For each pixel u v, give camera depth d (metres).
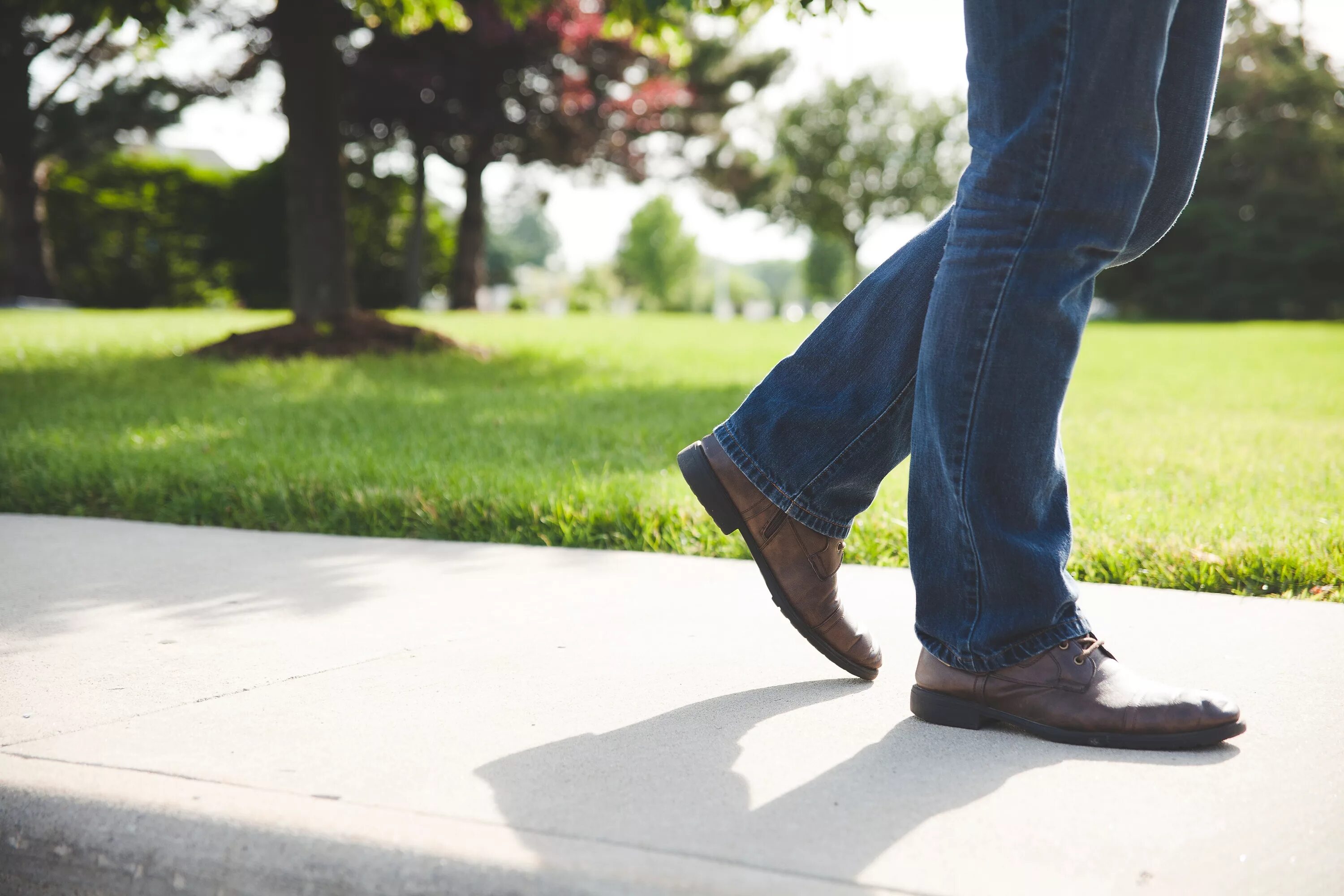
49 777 1.08
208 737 1.22
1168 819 1.01
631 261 60.25
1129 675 1.27
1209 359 9.61
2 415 4.36
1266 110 32.47
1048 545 1.31
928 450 1.34
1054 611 1.28
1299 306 31.50
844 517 1.46
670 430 4.02
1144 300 33.03
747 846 0.94
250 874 0.96
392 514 2.68
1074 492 2.87
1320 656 1.56
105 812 1.02
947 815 1.02
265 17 15.10
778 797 1.06
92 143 19.36
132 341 8.75
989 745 1.24
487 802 1.03
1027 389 1.29
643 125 22.42
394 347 7.44
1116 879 0.89
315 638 1.68
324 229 7.62
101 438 3.71
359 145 22.03
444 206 31.67
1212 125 33.53
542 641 1.66
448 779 1.09
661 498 2.61
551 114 20.72
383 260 25.94
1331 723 1.28
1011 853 0.94
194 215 23.03
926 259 1.41
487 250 51.78
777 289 112.62
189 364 6.68
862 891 0.86
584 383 6.18
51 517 2.84
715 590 2.01
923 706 1.33
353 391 5.52
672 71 21.70
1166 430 4.38
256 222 23.39
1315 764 1.16
